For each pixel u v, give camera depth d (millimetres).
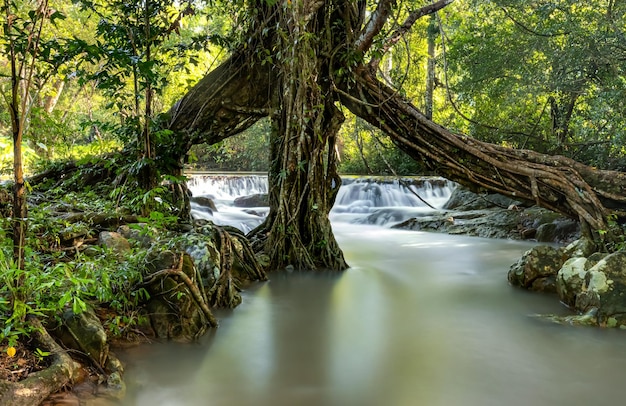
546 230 9680
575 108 11766
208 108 6992
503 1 9945
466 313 4863
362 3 7008
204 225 5879
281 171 6621
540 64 10141
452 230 11094
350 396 3045
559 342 4008
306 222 6793
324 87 6754
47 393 2463
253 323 4438
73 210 5555
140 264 3947
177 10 6770
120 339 3539
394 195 15008
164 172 6699
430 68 17531
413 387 3184
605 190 6477
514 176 6695
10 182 6672
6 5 2994
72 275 2914
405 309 4980
